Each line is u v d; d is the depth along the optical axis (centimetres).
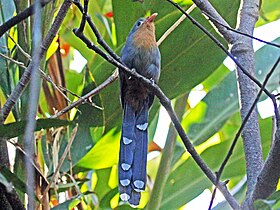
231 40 718
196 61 902
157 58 883
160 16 932
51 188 722
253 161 634
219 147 982
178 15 926
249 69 691
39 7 371
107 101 888
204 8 738
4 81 751
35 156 686
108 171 959
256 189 573
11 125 528
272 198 545
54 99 836
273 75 1006
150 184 1022
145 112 797
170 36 905
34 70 355
